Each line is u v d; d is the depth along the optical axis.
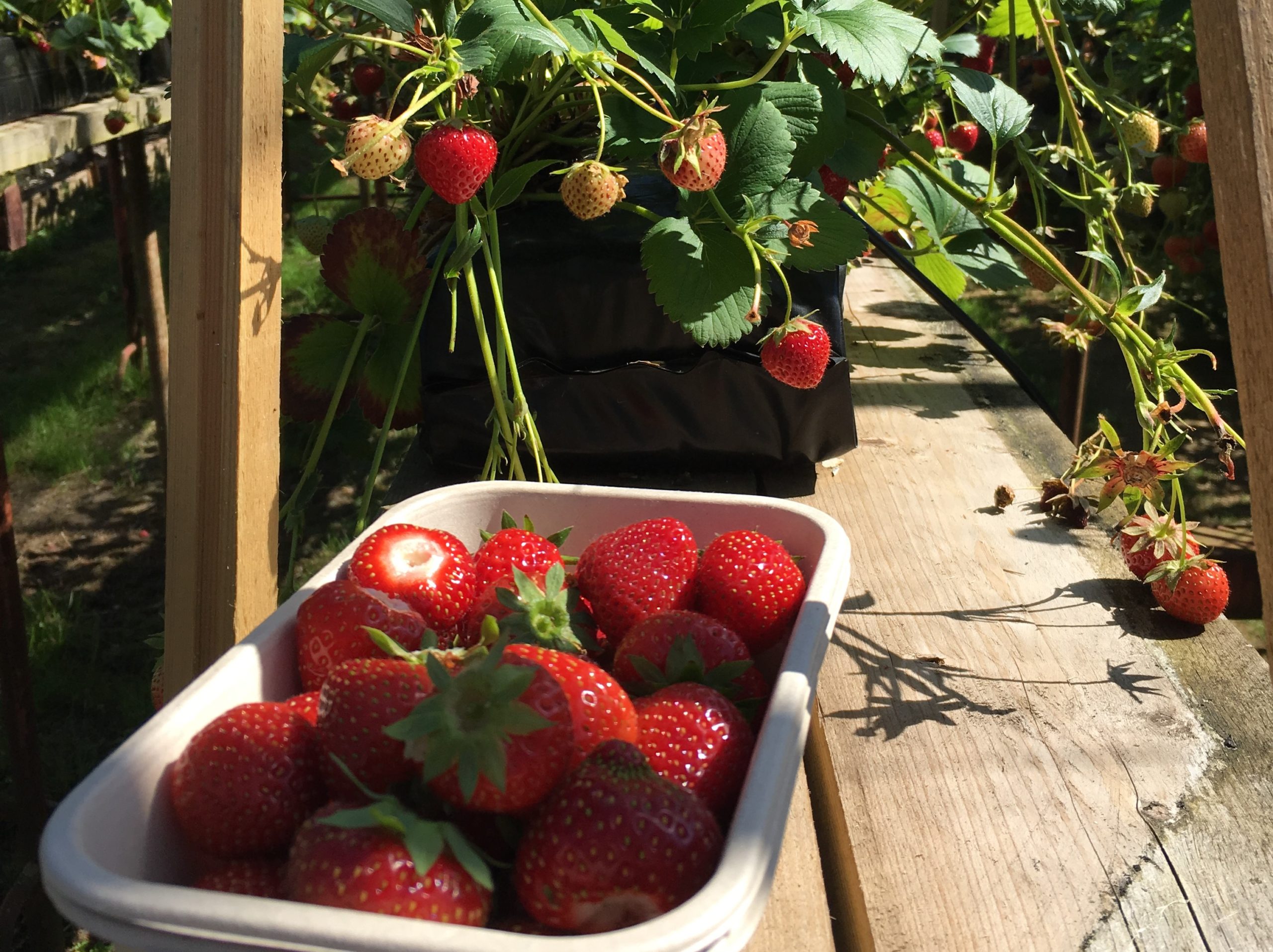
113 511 3.74
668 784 0.58
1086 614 1.22
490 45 1.10
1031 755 0.99
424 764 0.57
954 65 1.68
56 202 6.21
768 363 1.28
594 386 1.36
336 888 0.52
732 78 1.44
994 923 0.81
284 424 1.46
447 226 1.46
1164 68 3.05
